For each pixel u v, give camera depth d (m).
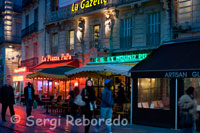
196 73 7.62
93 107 7.38
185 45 9.58
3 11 28.88
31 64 22.00
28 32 22.89
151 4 13.34
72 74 12.85
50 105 13.10
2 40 28.31
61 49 18.88
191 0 10.47
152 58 9.57
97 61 15.38
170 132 7.68
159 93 8.91
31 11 23.23
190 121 5.72
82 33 17.03
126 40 14.55
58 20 18.67
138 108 9.32
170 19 12.44
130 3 13.91
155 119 8.84
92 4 16.09
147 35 13.55
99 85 15.50
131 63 12.54
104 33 15.58
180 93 8.30
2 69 28.50
